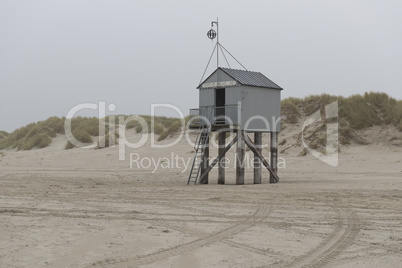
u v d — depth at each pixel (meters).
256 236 11.85
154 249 10.46
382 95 41.47
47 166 38.50
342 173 29.34
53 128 60.38
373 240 11.34
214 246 10.75
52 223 13.70
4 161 43.75
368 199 18.31
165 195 20.47
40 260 9.55
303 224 13.44
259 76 27.44
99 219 14.42
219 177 26.36
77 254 10.03
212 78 26.08
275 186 23.80
